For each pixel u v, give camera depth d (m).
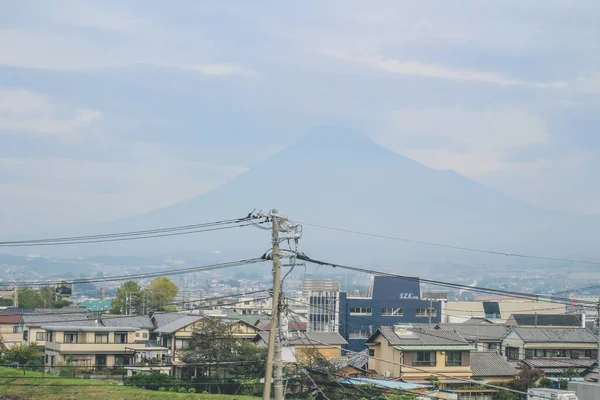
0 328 84.94
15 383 52.88
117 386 51.25
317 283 151.25
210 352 57.94
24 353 64.19
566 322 96.62
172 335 69.62
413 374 62.31
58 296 136.50
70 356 65.38
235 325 69.38
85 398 49.53
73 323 79.44
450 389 60.59
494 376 65.19
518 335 75.00
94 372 60.16
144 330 78.81
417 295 104.50
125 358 67.12
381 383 51.97
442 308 112.12
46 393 51.06
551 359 73.75
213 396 47.81
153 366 59.16
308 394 42.78
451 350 63.72
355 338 99.19
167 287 129.12
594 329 79.38
